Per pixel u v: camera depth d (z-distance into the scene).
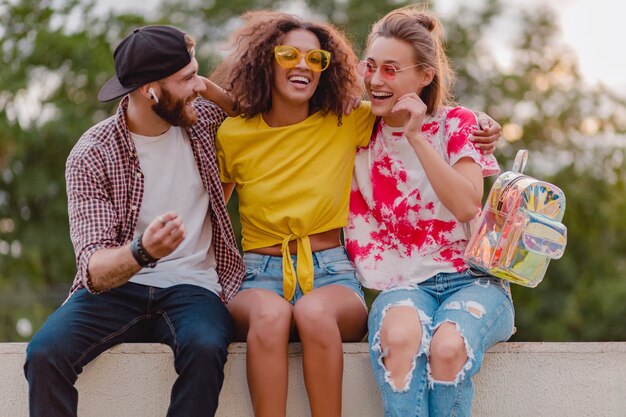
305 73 3.47
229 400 3.29
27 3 15.72
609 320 15.57
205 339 3.05
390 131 3.53
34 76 15.26
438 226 3.44
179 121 3.36
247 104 3.54
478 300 3.21
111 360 3.28
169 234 2.92
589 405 3.33
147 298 3.28
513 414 3.32
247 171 3.54
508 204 3.26
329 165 3.51
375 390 3.30
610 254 16.34
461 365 3.04
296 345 3.29
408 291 3.30
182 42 3.33
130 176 3.36
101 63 15.16
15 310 14.72
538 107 17.14
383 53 3.47
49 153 14.76
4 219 14.95
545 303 15.58
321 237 3.52
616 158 16.72
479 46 17.08
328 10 16.31
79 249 3.17
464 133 3.44
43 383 3.03
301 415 3.28
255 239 3.54
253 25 3.61
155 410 3.28
